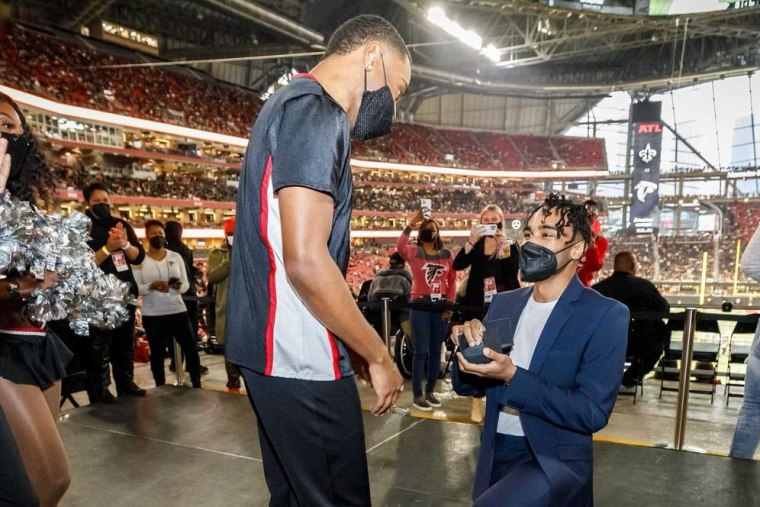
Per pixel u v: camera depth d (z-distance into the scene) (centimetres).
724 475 231
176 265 417
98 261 351
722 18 2394
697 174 3353
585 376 130
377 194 3609
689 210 3362
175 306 405
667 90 3528
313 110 83
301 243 77
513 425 142
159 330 403
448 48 3064
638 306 413
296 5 2412
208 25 2683
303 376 88
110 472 242
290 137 81
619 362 130
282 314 88
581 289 138
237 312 94
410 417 315
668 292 2478
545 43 2598
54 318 124
